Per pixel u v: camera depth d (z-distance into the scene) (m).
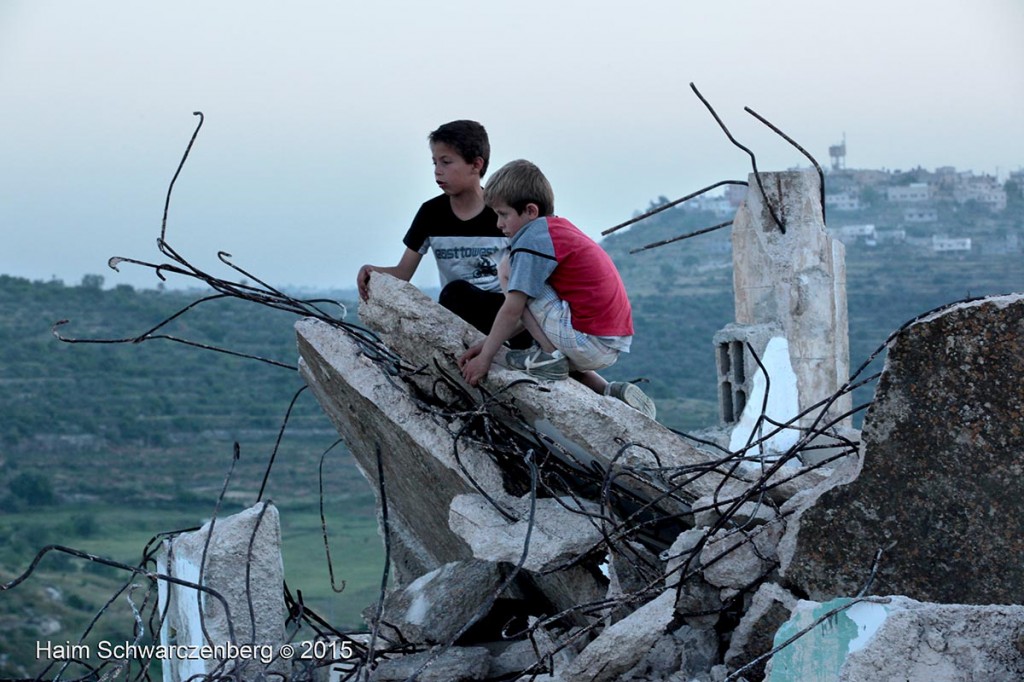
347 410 6.82
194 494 64.06
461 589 6.23
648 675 5.37
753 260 9.12
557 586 6.15
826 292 8.95
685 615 5.47
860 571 5.00
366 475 7.77
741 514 5.57
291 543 34.88
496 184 5.90
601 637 5.06
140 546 54.44
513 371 5.93
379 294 6.11
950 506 4.88
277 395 82.56
